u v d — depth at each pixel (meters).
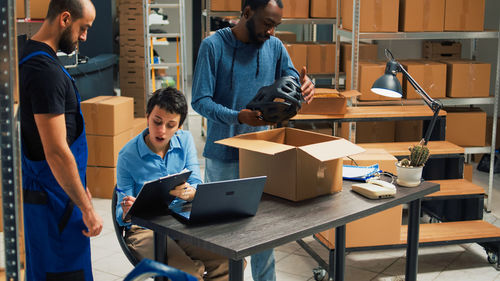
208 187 1.95
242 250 1.79
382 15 4.50
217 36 2.69
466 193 3.98
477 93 4.78
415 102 4.71
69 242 2.26
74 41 2.21
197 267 2.40
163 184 2.09
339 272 2.77
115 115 4.86
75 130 2.27
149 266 1.24
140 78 6.68
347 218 2.12
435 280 3.53
